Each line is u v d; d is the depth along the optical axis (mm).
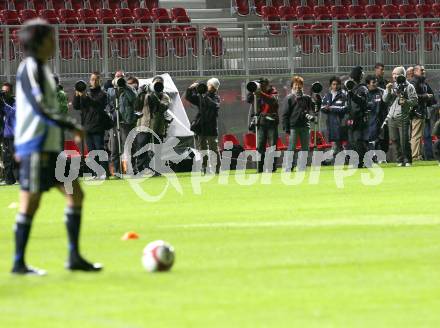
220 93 64750
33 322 17484
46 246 27219
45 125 21875
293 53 66688
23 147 21953
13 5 71250
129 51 64375
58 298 19531
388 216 33156
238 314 17953
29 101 21781
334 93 57812
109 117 52938
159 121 53969
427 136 62188
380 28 67812
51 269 23000
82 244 27547
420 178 48812
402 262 23359
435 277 21297
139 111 53688
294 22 66500
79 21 70125
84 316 17906
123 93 53312
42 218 34750
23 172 22000
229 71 65688
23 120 21922
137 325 17125
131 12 71625
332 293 19750
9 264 24016
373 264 23109
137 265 23500
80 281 21312
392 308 18328
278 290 20109
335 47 67250
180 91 64500
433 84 67562
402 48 68438
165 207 38000
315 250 25547
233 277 21641
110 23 70562
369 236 28094
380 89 58000
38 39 21969
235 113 64625
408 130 57438
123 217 34719
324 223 31500
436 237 27672
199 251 25734
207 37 65625
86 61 63344
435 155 61250
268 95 54969
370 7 76125
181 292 20016
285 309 18328
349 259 23906
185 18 72125
